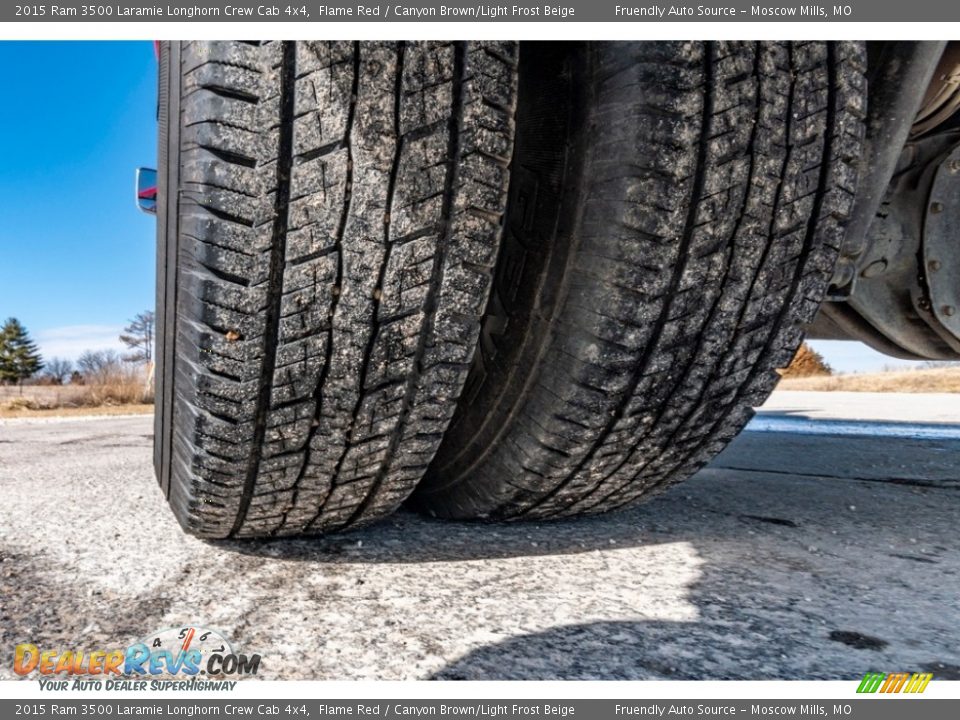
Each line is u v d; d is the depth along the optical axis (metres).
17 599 1.41
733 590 1.50
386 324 1.32
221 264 1.23
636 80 1.33
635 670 1.11
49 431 6.59
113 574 1.57
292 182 1.21
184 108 1.31
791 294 1.52
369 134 1.22
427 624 1.30
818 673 1.10
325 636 1.24
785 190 1.41
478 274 1.34
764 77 1.36
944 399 10.45
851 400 10.60
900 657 1.16
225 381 1.31
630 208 1.35
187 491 1.54
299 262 1.24
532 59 1.53
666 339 1.47
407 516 2.21
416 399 1.43
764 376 1.65
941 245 2.31
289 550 1.77
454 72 1.25
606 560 1.73
